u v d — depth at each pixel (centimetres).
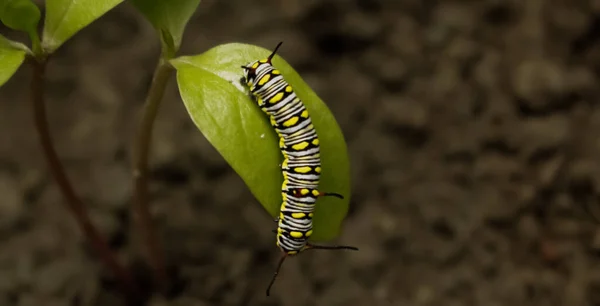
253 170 29
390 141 39
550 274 36
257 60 29
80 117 40
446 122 39
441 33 42
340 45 42
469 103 40
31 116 40
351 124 40
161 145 38
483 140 38
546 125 38
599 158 37
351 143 39
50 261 37
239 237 37
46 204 38
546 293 36
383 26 42
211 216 38
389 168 39
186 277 37
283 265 37
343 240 37
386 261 37
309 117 29
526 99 38
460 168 38
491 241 37
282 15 42
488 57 41
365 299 36
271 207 29
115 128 40
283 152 29
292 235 30
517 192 38
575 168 37
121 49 42
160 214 37
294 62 41
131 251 37
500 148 38
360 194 38
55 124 40
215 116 29
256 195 29
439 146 39
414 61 41
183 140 38
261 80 29
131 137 39
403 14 43
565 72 39
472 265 37
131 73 41
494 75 40
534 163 38
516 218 37
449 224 37
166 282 36
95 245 35
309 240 30
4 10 29
